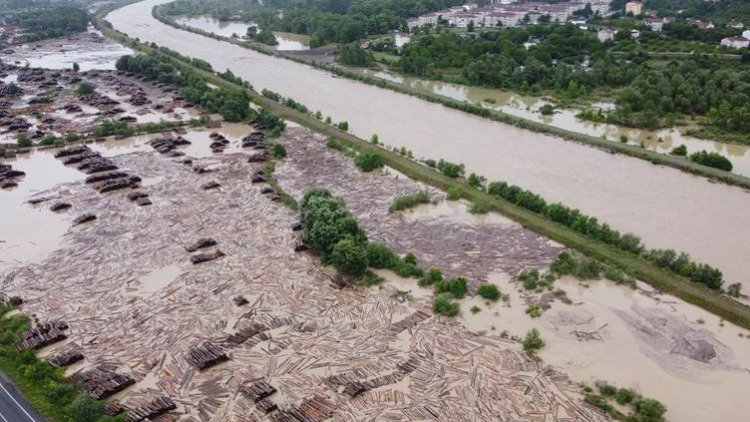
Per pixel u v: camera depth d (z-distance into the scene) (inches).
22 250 2432.3
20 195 2965.1
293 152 3538.4
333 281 2175.2
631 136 3752.5
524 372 1715.1
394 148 3467.0
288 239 2492.6
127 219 2689.5
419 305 2034.9
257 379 1706.4
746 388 1640.0
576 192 2859.3
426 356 1788.9
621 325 1903.3
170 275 2237.9
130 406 1605.6
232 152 3540.8
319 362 1772.9
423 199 2797.7
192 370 1747.0
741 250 2306.8
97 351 1833.2
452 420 1550.2
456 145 3545.8
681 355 1763.0
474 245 2420.0
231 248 2428.6
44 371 1690.5
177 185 3058.6
